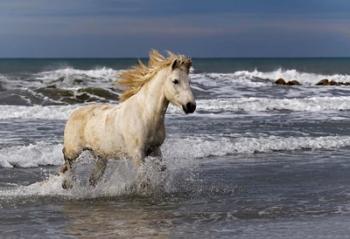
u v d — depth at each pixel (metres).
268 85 42.47
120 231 8.78
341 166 15.14
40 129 20.77
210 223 9.27
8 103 29.59
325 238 8.32
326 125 23.48
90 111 11.67
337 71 81.19
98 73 54.34
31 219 9.60
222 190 12.05
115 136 11.05
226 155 16.83
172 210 10.23
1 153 15.50
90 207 10.49
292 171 14.38
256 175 13.81
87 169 14.40
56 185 11.98
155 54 11.02
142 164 10.85
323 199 11.19
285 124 23.53
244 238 8.33
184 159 15.89
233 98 33.84
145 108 10.77
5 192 11.73
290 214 9.90
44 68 82.50
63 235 8.59
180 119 24.25
